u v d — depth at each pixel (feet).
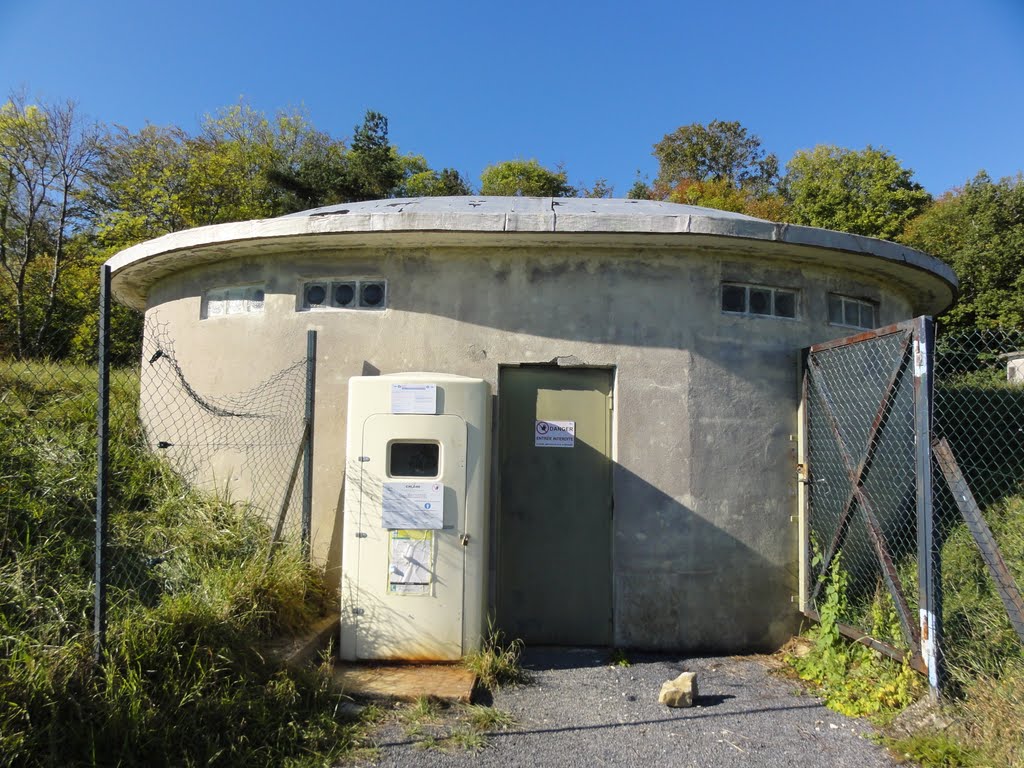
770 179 132.57
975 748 10.71
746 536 17.67
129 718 9.57
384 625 14.79
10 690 8.97
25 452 16.67
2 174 68.95
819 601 16.94
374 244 17.97
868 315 20.79
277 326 18.83
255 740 10.62
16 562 12.53
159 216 75.92
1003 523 17.87
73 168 70.69
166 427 20.89
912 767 10.82
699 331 17.87
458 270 18.06
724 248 17.75
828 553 16.30
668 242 17.30
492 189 123.44
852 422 15.98
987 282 63.46
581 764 10.98
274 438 18.56
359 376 17.01
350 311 18.37
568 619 17.53
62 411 21.48
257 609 13.70
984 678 11.77
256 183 83.87
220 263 19.97
